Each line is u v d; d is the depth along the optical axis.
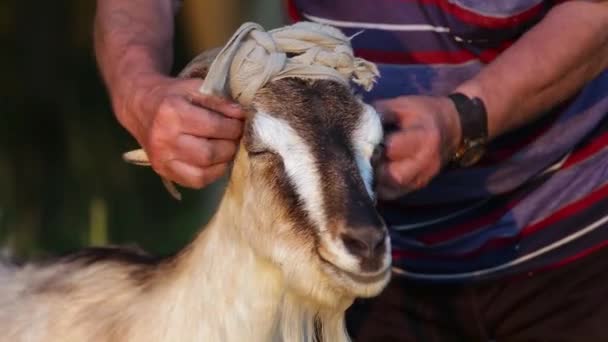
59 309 8.60
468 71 9.27
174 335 8.16
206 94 7.60
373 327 9.95
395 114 7.88
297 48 7.76
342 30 9.40
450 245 9.61
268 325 8.00
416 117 7.90
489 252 9.59
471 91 8.26
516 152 9.34
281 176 7.49
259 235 7.65
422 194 9.47
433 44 9.25
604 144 9.46
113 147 22.44
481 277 9.66
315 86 7.64
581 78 8.71
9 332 8.66
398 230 9.66
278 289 7.93
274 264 7.69
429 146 7.86
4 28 23.38
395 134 7.77
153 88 8.01
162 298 8.27
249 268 7.93
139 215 21.75
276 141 7.51
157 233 21.59
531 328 9.77
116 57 8.75
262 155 7.55
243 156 7.71
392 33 9.29
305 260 7.45
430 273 9.73
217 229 8.08
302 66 7.68
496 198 9.52
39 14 23.31
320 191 7.36
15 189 21.98
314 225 7.37
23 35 23.30
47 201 21.92
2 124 22.58
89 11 23.31
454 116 8.14
